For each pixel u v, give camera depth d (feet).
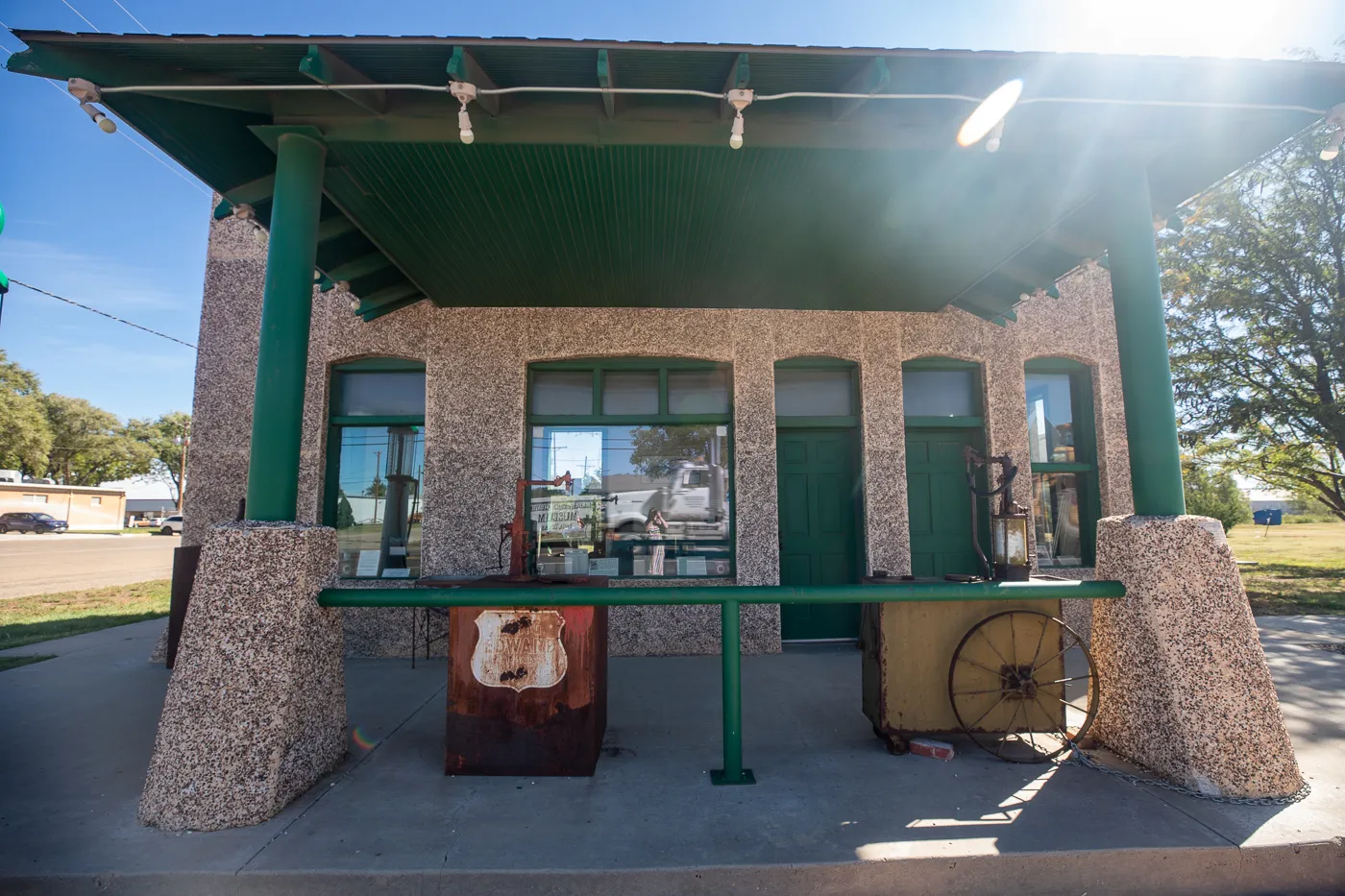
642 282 19.72
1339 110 12.34
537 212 15.39
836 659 20.39
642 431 22.39
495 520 21.22
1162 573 11.94
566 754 12.01
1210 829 9.89
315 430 21.63
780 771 12.18
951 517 22.85
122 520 176.76
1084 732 12.61
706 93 11.28
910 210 15.44
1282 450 41.37
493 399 21.65
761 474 21.70
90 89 11.21
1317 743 13.25
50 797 11.12
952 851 9.31
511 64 11.48
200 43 10.71
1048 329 22.81
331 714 12.26
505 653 12.17
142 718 15.24
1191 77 12.07
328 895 8.86
